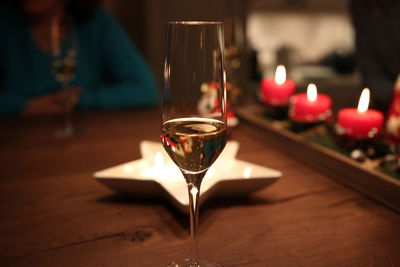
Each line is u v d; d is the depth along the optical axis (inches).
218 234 21.0
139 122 41.1
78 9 59.9
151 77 60.7
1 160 30.7
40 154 31.9
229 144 27.9
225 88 18.0
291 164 29.5
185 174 18.8
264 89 38.0
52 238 20.9
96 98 50.4
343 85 88.9
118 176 23.7
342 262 18.7
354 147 28.3
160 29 93.8
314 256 19.2
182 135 17.3
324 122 33.0
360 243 20.1
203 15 81.7
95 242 20.5
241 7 61.9
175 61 17.7
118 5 92.3
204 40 17.6
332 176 27.2
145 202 24.4
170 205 24.0
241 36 60.3
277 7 95.5
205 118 18.3
